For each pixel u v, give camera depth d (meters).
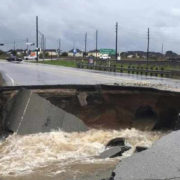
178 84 24.39
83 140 11.77
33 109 12.37
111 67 52.09
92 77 33.78
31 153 10.25
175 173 6.54
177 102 13.87
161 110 14.09
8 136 11.90
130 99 14.39
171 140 8.46
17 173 8.30
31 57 138.50
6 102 13.15
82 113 14.09
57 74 39.09
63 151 10.49
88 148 10.77
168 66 48.38
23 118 12.17
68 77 33.56
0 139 11.86
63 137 11.87
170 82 27.70
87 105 14.20
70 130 12.64
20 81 27.81
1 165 9.13
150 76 39.56
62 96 13.95
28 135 11.92
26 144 11.13
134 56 129.25
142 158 7.34
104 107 14.37
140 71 44.06
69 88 14.09
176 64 47.62
